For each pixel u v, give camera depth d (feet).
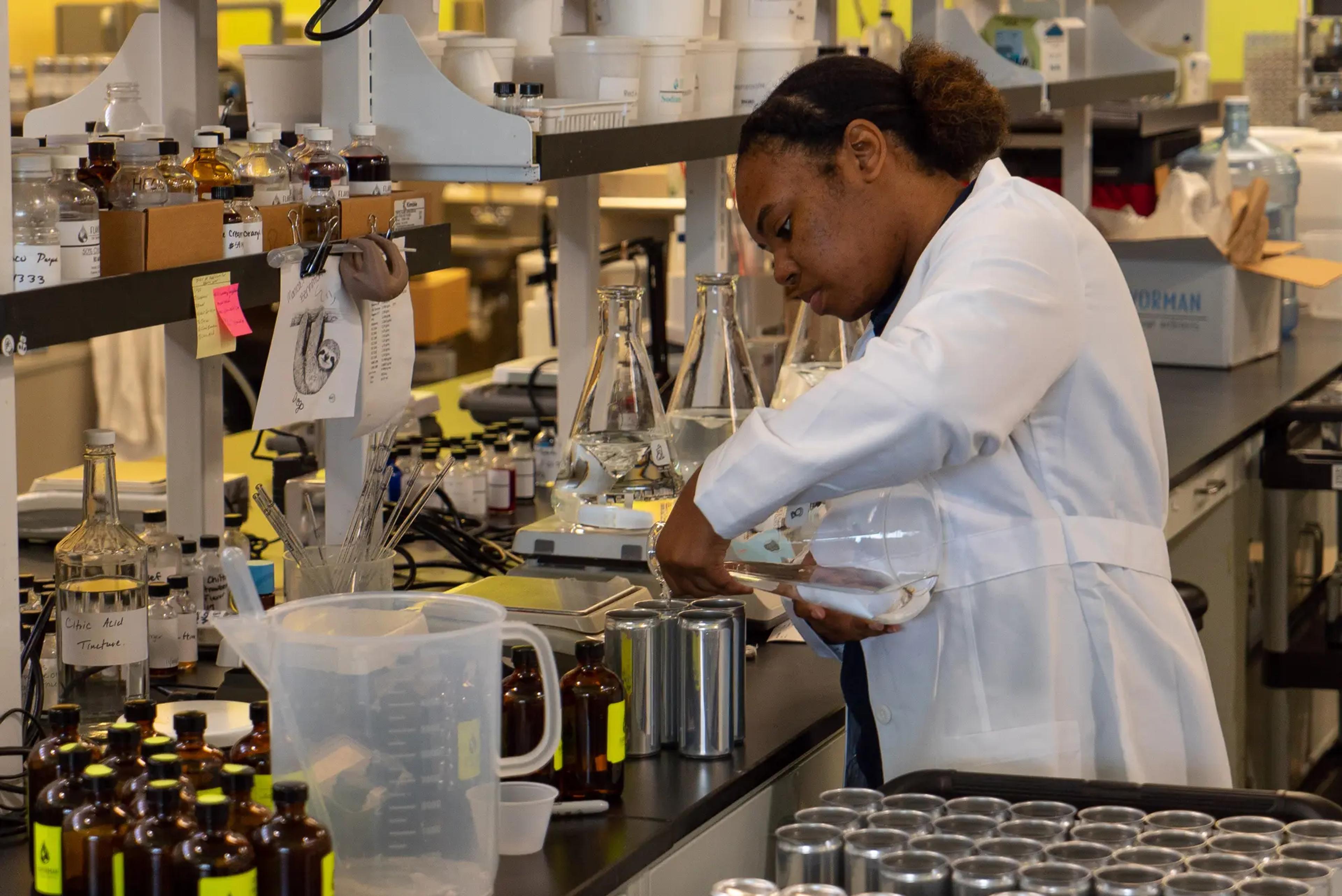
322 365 6.31
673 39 7.64
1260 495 12.39
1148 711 5.82
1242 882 4.14
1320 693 13.94
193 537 7.47
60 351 13.89
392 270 6.43
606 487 7.21
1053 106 12.00
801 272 5.68
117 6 14.25
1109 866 4.27
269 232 5.99
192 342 7.32
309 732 4.24
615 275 13.37
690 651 5.67
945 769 5.27
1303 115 17.43
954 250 5.19
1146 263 13.56
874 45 11.46
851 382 4.88
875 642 5.82
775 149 5.53
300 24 16.08
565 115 6.81
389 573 6.22
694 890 5.34
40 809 4.14
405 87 6.65
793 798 6.12
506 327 20.93
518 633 4.72
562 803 5.09
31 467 13.64
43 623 5.72
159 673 6.48
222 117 7.29
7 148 4.73
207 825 3.86
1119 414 5.68
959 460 4.95
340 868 4.27
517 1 7.76
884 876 4.25
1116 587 5.73
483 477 9.71
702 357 7.39
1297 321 15.49
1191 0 16.29
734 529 5.01
